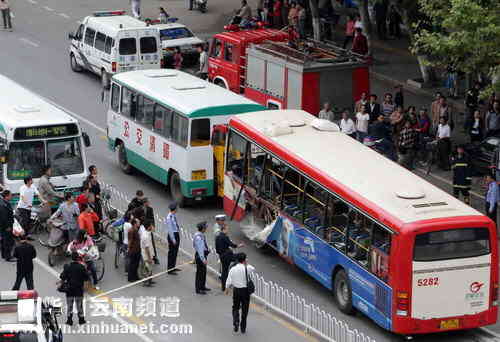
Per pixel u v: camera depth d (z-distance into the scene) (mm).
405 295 26953
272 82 45781
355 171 30531
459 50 37344
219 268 33250
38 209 35156
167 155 39062
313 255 31172
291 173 32312
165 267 33656
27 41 64812
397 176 30203
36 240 35531
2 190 34812
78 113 50812
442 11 38812
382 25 62500
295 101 44344
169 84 41125
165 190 41094
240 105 38094
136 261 32125
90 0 77312
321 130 34312
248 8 61906
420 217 27219
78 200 34125
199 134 37688
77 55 57656
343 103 44562
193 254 34656
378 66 56781
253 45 47312
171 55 58000
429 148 41969
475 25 36312
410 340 28125
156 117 39750
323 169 30766
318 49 46469
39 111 37500
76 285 29047
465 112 46344
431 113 46188
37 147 36188
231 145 36188
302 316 29594
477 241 27359
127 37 54031
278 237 33156
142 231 31984
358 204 28656
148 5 75438
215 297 31359
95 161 44375
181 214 38281
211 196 38750
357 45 55375
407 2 49562
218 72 50438
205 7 72750
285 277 32750
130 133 41812
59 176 36531
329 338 28094
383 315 27734
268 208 33875
